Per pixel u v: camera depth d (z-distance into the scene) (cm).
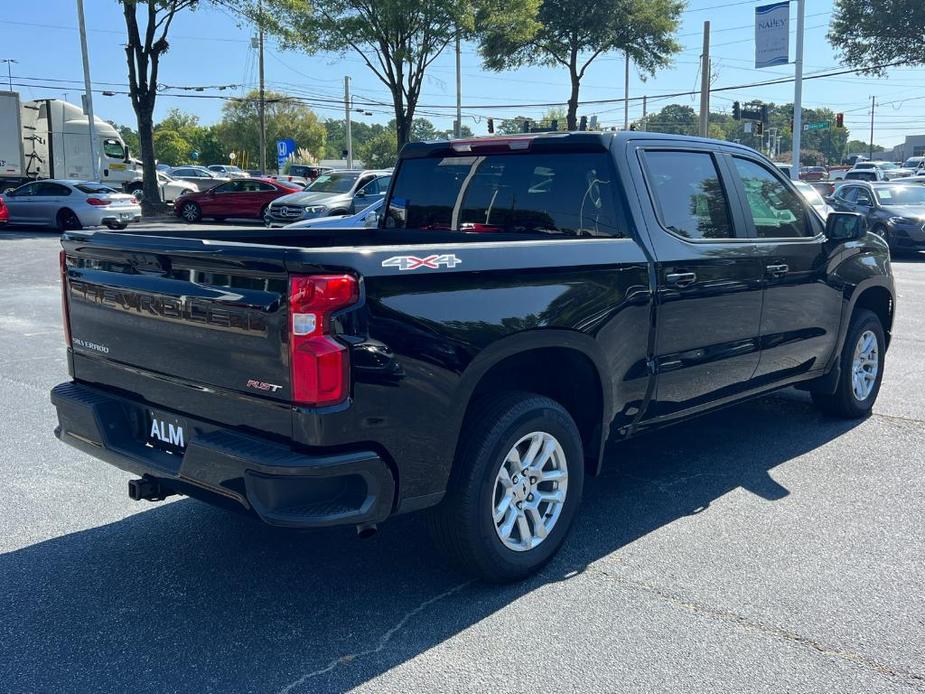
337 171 2284
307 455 302
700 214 463
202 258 325
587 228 440
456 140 497
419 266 322
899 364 809
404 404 319
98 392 389
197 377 337
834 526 438
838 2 4072
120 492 489
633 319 410
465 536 352
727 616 348
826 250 548
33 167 2934
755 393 518
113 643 330
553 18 3250
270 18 2405
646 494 484
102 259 378
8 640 332
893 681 304
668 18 3359
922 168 4578
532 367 410
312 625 344
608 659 318
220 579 384
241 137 8675
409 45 2548
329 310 298
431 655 321
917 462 535
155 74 2520
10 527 440
